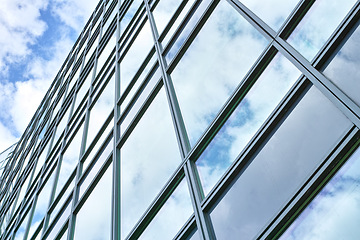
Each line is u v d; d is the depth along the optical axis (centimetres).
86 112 1532
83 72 2081
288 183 473
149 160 839
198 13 944
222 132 643
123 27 1681
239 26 730
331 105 470
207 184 616
